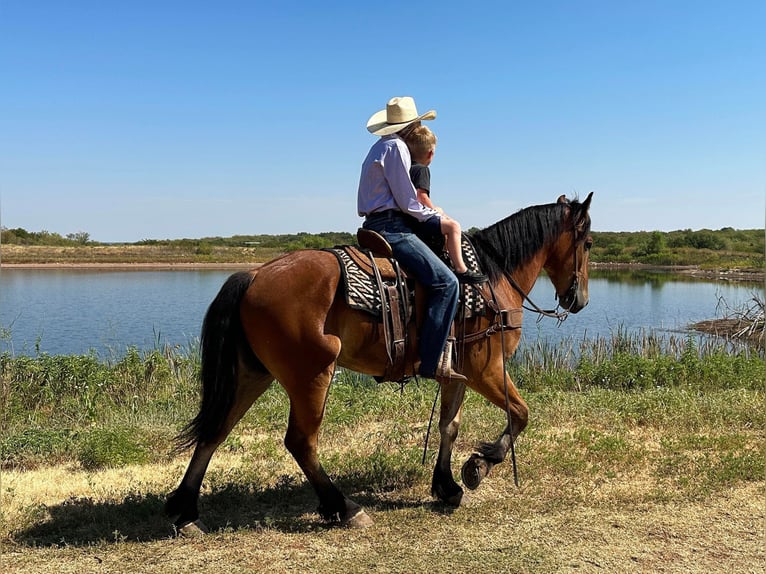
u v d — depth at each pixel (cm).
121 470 568
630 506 484
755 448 621
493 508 481
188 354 1095
